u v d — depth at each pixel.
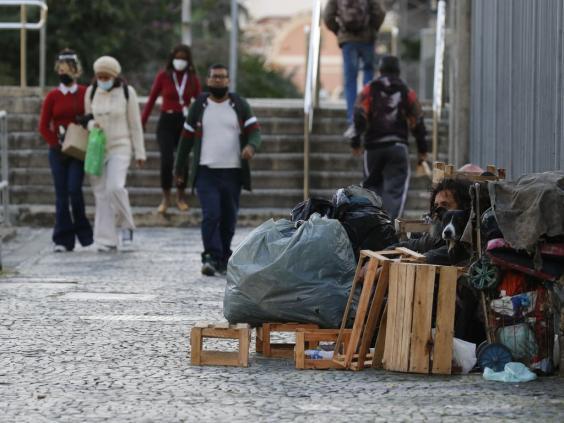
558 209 11.37
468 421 10.12
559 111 15.42
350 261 12.81
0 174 27.09
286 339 13.90
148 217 26.45
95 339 13.73
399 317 11.91
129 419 10.20
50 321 14.84
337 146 28.30
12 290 17.36
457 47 23.19
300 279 12.58
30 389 11.30
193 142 19.31
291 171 28.03
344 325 12.38
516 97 18.23
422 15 63.56
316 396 11.00
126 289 17.56
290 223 13.15
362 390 11.21
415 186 27.70
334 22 27.39
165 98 25.88
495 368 11.74
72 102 22.06
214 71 19.05
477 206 11.94
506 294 11.73
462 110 23.06
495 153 20.00
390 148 21.33
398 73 21.55
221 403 10.74
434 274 11.80
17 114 28.38
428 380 11.61
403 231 14.76
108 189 22.08
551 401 10.75
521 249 11.48
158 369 12.19
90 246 23.14
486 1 21.06
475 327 12.40
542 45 16.47
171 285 18.05
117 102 22.02
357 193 13.64
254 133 19.17
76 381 11.63
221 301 16.53
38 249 22.75
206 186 19.12
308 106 26.59
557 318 11.73
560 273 11.52
